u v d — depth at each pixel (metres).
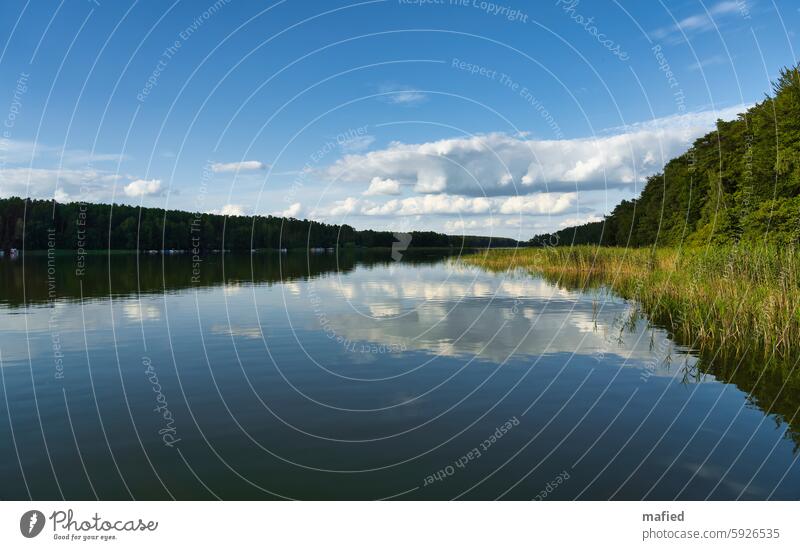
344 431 8.92
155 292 28.33
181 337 16.30
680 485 7.11
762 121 33.25
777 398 10.43
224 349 14.76
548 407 10.06
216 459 7.86
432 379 11.92
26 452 8.09
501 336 16.34
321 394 10.90
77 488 7.04
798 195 30.72
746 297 16.80
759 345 14.53
